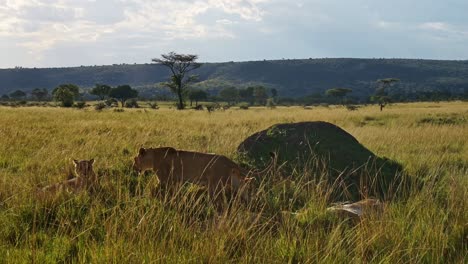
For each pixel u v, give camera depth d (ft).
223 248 17.30
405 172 32.37
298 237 18.85
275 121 87.92
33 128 56.29
